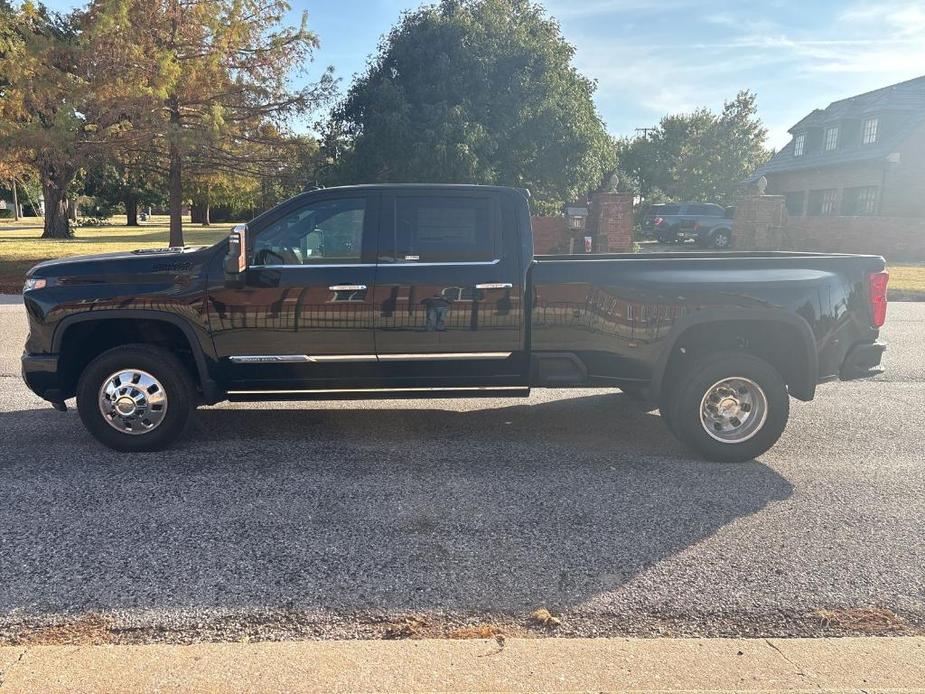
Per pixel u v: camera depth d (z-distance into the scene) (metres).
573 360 5.40
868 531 4.21
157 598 3.40
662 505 4.57
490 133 22.47
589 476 5.08
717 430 5.39
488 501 4.61
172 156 20.81
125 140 18.98
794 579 3.63
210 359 5.34
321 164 22.41
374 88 22.44
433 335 5.32
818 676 2.80
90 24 19.08
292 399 5.49
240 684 2.71
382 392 5.50
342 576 3.62
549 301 5.32
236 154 21.91
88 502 4.53
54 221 37.47
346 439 5.89
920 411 6.95
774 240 19.97
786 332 5.41
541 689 2.69
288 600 3.40
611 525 4.26
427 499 4.62
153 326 5.59
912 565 3.79
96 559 3.78
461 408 6.95
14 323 11.95
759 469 5.27
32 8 18.94
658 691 2.68
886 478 5.09
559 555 3.88
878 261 5.51
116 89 17.73
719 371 5.25
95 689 2.67
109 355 5.31
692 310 5.28
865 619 3.27
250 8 20.33
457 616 3.28
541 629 3.18
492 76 22.83
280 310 5.27
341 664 2.84
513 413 6.77
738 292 5.28
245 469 5.15
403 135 21.19
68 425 6.22
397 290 5.27
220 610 3.31
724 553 3.92
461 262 5.31
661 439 5.98
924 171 28.19
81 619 3.22
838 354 5.45
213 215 82.62
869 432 6.24
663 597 3.46
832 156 31.97
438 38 22.30
